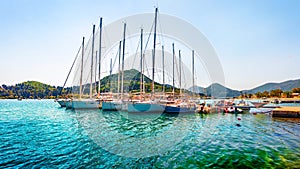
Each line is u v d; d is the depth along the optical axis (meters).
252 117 25.52
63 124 20.27
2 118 26.80
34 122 22.23
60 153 9.80
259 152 9.71
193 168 7.82
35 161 8.68
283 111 24.83
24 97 138.38
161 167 7.99
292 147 10.58
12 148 10.76
